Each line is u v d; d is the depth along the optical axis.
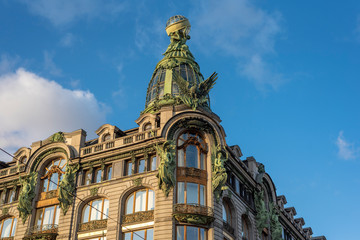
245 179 51.09
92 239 43.09
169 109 45.31
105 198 44.69
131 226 41.88
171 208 40.28
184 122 44.38
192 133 44.97
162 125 44.31
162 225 39.69
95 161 46.59
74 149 48.28
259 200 52.69
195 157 43.88
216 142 44.88
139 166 44.47
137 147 44.66
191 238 39.59
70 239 43.62
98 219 44.03
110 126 48.66
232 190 46.75
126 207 43.28
